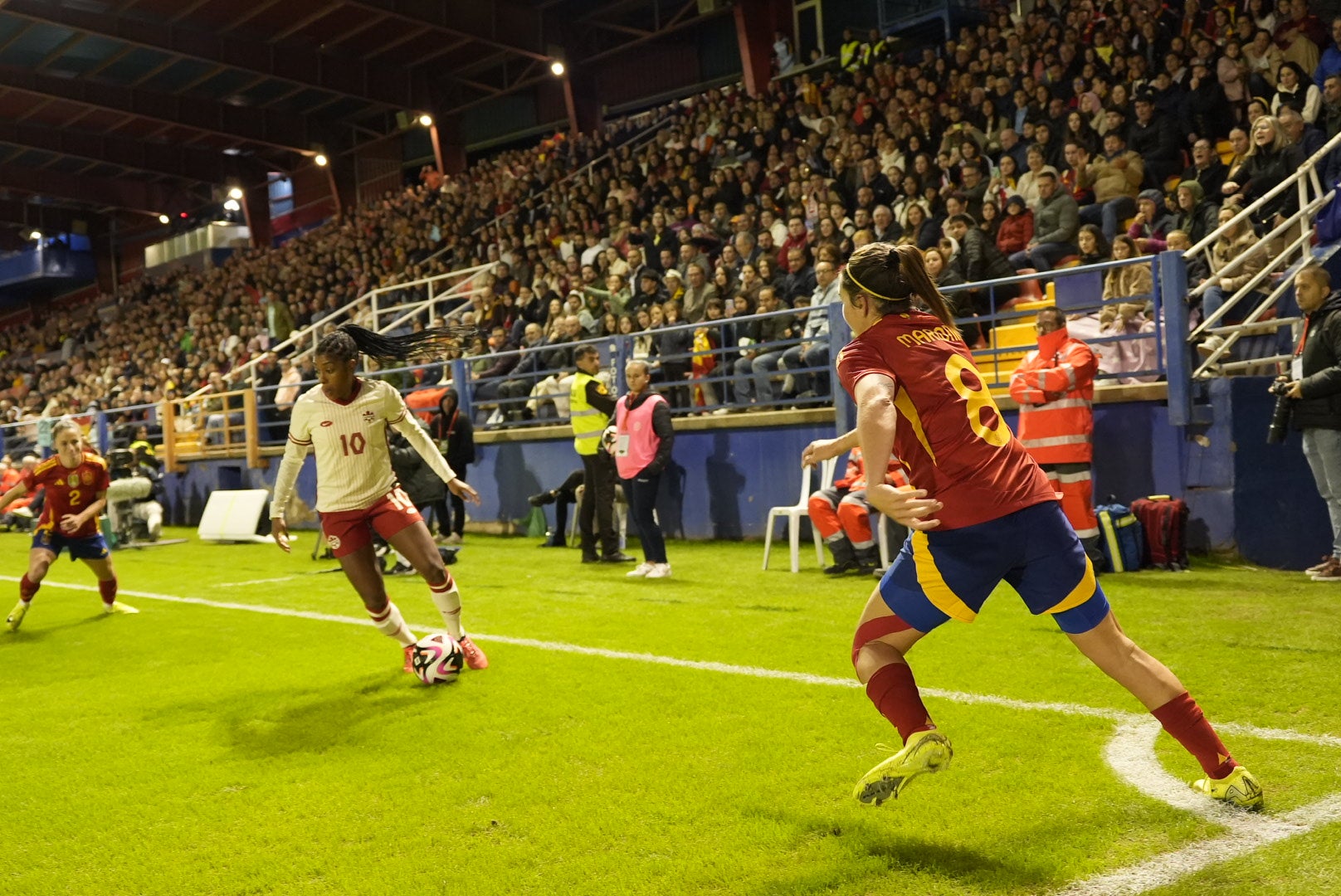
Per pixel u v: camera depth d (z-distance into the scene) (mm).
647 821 3609
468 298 21891
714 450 12016
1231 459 8422
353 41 26516
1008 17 17062
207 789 4227
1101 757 3938
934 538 3123
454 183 27828
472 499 6070
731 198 17859
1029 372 8195
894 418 2992
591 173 22547
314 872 3361
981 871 3061
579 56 27469
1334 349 7191
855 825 3453
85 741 5031
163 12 23734
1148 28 14359
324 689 5797
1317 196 9812
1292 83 12109
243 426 19797
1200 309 9906
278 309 24797
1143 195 11914
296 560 12344
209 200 38219
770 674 5484
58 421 8430
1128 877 2963
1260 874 2928
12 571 12625
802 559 10031
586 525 10711
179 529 18625
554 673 5793
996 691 4906
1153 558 8219
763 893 3027
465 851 3447
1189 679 4938
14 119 30000
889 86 17672
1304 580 7512
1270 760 3799
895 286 3229
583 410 10609
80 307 41469
